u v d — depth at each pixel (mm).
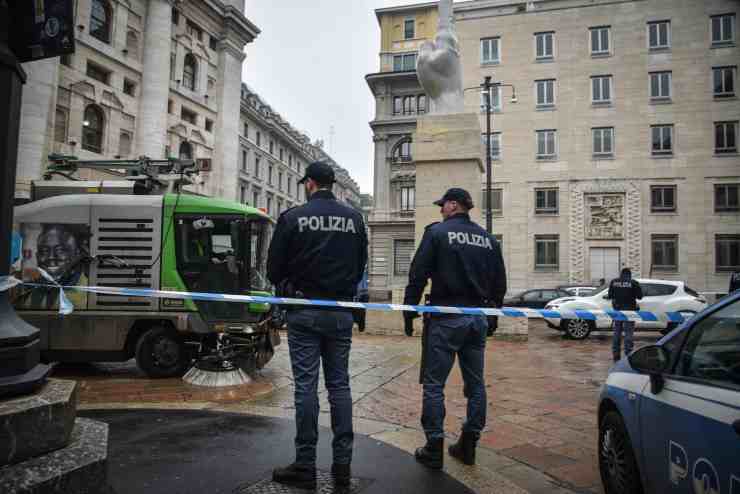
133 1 30562
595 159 32188
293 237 3104
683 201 30969
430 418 3385
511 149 33312
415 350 9461
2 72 2223
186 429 4141
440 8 11664
